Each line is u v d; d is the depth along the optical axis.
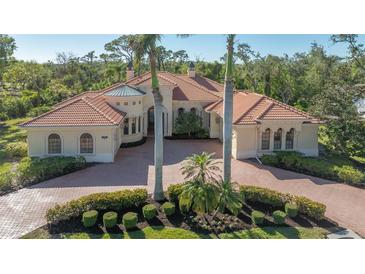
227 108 18.80
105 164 27.08
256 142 28.77
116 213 16.70
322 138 34.94
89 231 15.81
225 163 19.22
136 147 33.16
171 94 37.00
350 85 29.59
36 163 24.09
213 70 70.56
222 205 16.67
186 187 16.52
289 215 17.44
